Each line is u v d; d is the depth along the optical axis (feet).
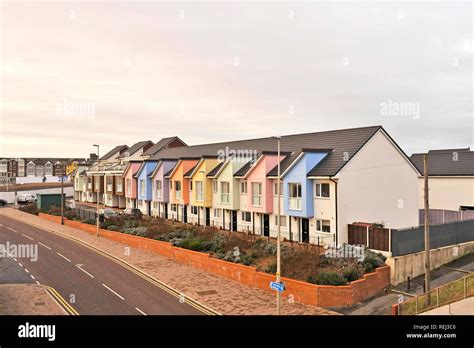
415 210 100.58
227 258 84.64
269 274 73.56
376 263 73.31
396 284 73.72
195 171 129.18
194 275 84.07
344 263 72.84
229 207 114.93
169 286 76.59
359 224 85.40
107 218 143.43
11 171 425.28
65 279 81.41
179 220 143.02
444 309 60.85
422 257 78.69
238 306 65.51
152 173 155.74
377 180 93.35
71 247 113.39
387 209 95.04
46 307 65.00
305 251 80.23
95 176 214.69
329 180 88.53
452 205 129.80
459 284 67.92
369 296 68.59
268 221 106.42
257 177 105.19
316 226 92.73
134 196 171.01
